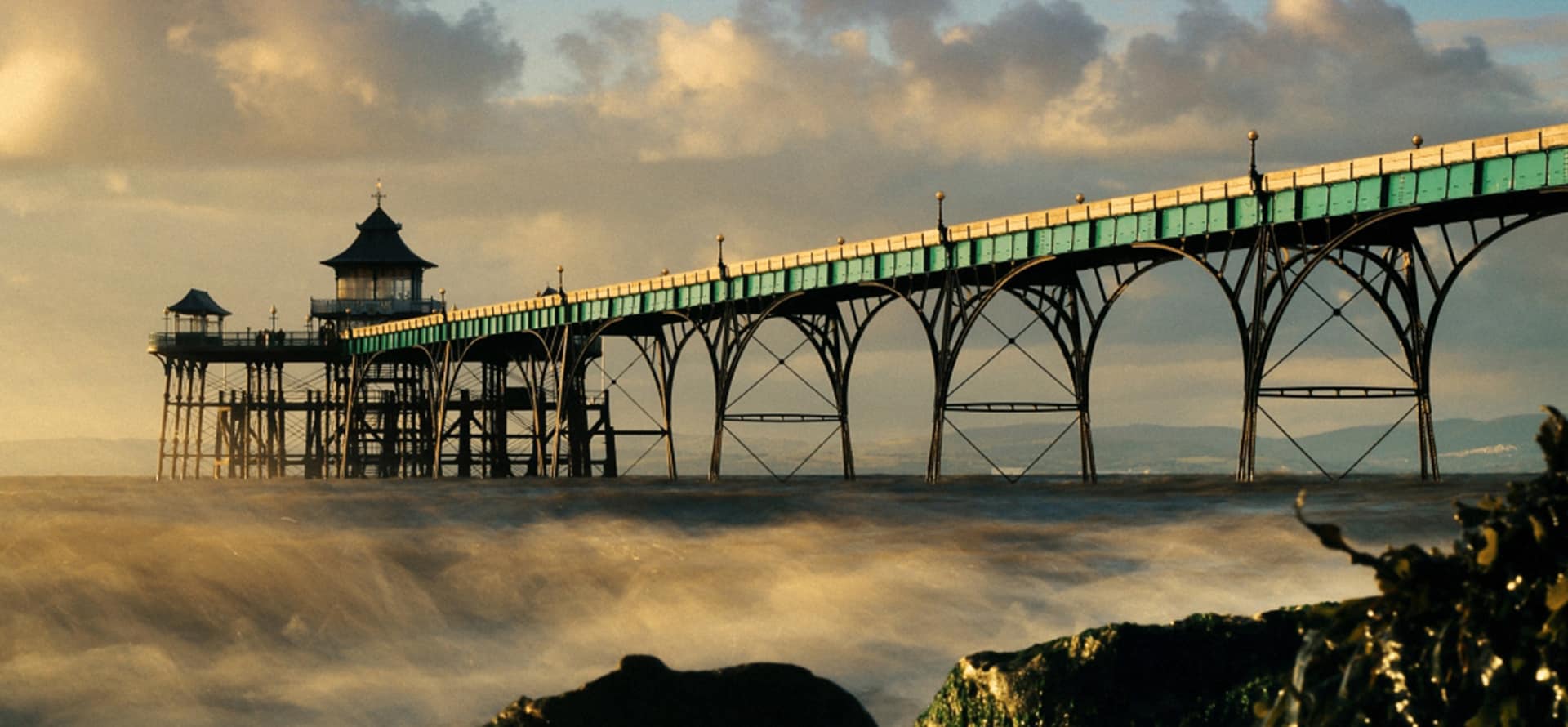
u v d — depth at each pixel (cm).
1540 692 416
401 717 1698
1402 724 443
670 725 1041
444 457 13838
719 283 8856
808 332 8869
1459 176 4959
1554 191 4762
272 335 13850
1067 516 4538
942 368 7300
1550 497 433
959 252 7112
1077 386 7312
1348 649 468
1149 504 5259
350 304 14088
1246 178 5644
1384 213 5262
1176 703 1023
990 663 1083
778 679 1080
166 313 13962
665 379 10219
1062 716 1027
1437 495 5091
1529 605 423
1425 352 5759
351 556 3059
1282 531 3512
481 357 13500
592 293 10119
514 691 1822
